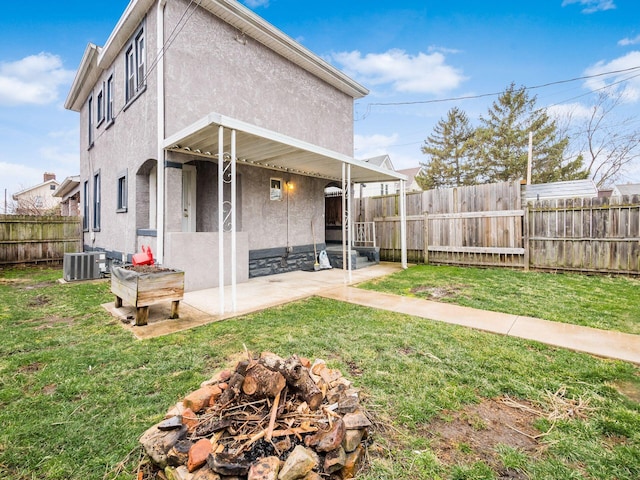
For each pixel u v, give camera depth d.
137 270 4.44
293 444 1.73
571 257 7.48
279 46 8.08
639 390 2.52
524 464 1.78
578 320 4.20
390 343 3.47
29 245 10.12
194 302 5.25
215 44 6.88
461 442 1.97
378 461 1.82
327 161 7.25
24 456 1.83
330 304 5.13
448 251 9.30
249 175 7.72
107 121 8.87
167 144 5.82
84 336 3.69
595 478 1.69
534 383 2.63
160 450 1.67
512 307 4.88
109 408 2.29
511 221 8.28
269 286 6.64
